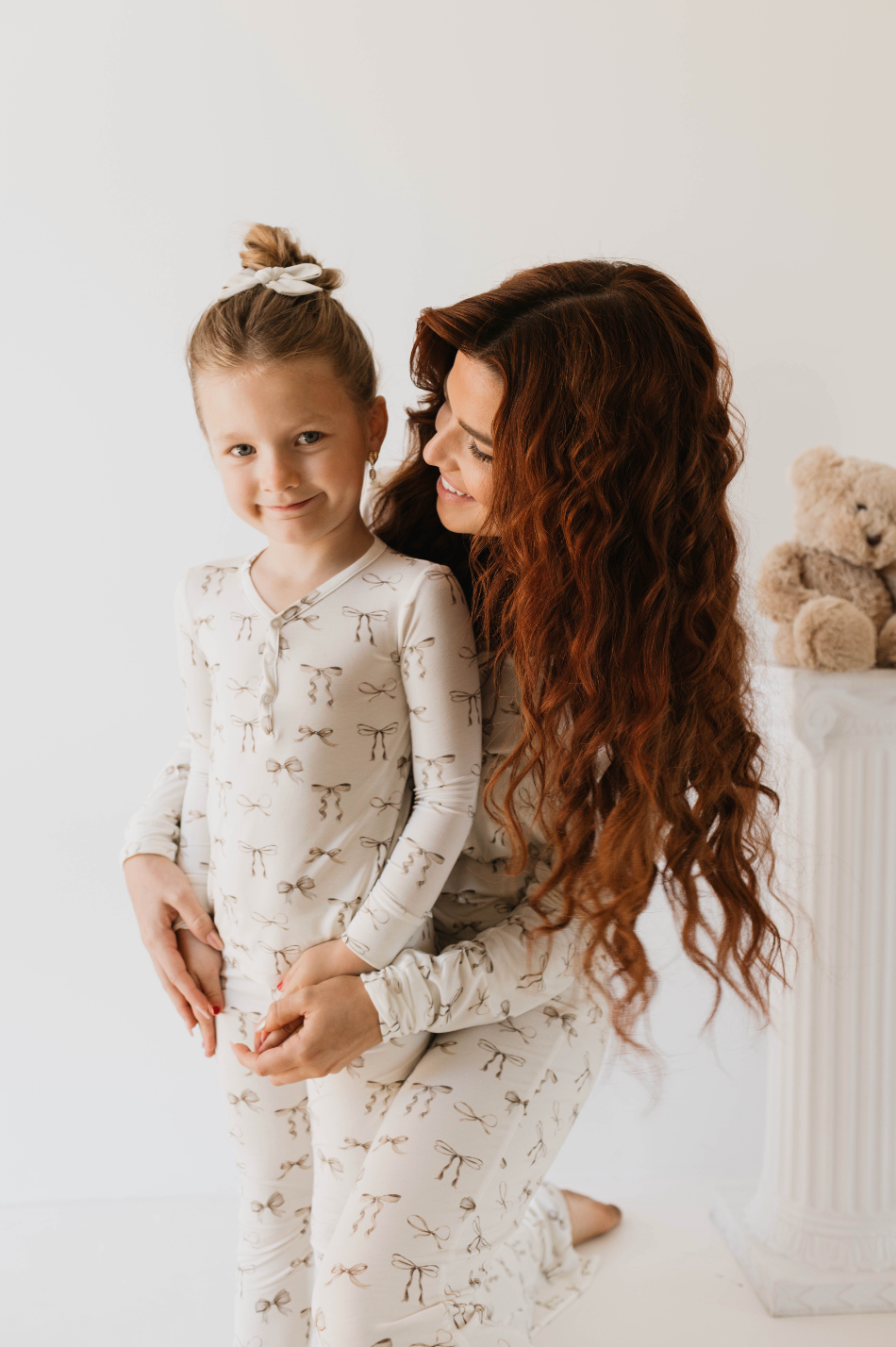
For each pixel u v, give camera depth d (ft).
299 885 3.25
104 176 5.38
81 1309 4.65
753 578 5.86
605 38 5.62
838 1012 4.73
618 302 3.10
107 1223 5.33
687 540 3.26
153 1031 5.55
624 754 3.28
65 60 5.31
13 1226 5.29
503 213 5.65
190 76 5.40
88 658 5.52
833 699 4.56
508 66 5.58
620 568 3.19
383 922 3.14
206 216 5.45
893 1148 4.77
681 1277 4.95
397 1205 3.08
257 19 5.41
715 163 5.74
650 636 3.22
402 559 3.35
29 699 5.49
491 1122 3.25
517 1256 4.44
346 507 3.23
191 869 3.68
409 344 5.66
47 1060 5.52
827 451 4.87
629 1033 3.78
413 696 3.25
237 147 5.46
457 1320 3.21
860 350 5.95
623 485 3.13
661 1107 5.82
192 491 5.54
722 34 5.67
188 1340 4.46
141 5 5.33
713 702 3.41
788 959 4.78
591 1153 5.82
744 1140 5.86
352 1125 3.46
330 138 5.51
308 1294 3.80
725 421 3.41
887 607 4.85
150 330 5.46
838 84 5.75
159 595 5.55
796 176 5.79
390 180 5.57
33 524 5.46
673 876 3.51
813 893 4.72
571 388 3.04
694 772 3.47
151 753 5.57
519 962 3.35
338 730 3.20
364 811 3.26
